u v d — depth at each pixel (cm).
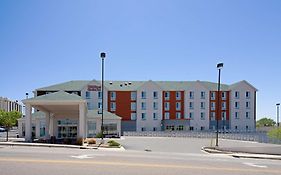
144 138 6256
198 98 9188
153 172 1259
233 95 9388
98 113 6406
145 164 1469
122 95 8838
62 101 3616
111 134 6397
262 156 2562
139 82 9281
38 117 5531
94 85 8550
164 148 4012
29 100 3641
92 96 8550
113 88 8812
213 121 9238
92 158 1659
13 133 7356
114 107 8769
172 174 1230
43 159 1544
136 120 8850
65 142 3625
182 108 9100
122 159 1658
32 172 1184
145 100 8925
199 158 1977
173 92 9106
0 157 1585
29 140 3638
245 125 9394
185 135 7006
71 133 5075
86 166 1352
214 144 4703
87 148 2828
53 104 3700
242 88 9438
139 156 1894
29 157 1614
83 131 3638
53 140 3853
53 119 5038
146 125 8881
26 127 3653
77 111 4797
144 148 3922
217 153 3089
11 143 2816
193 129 9081
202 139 6153
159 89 9000
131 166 1388
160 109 8981
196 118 9138
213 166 1497
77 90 8425
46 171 1211
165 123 8944
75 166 1343
